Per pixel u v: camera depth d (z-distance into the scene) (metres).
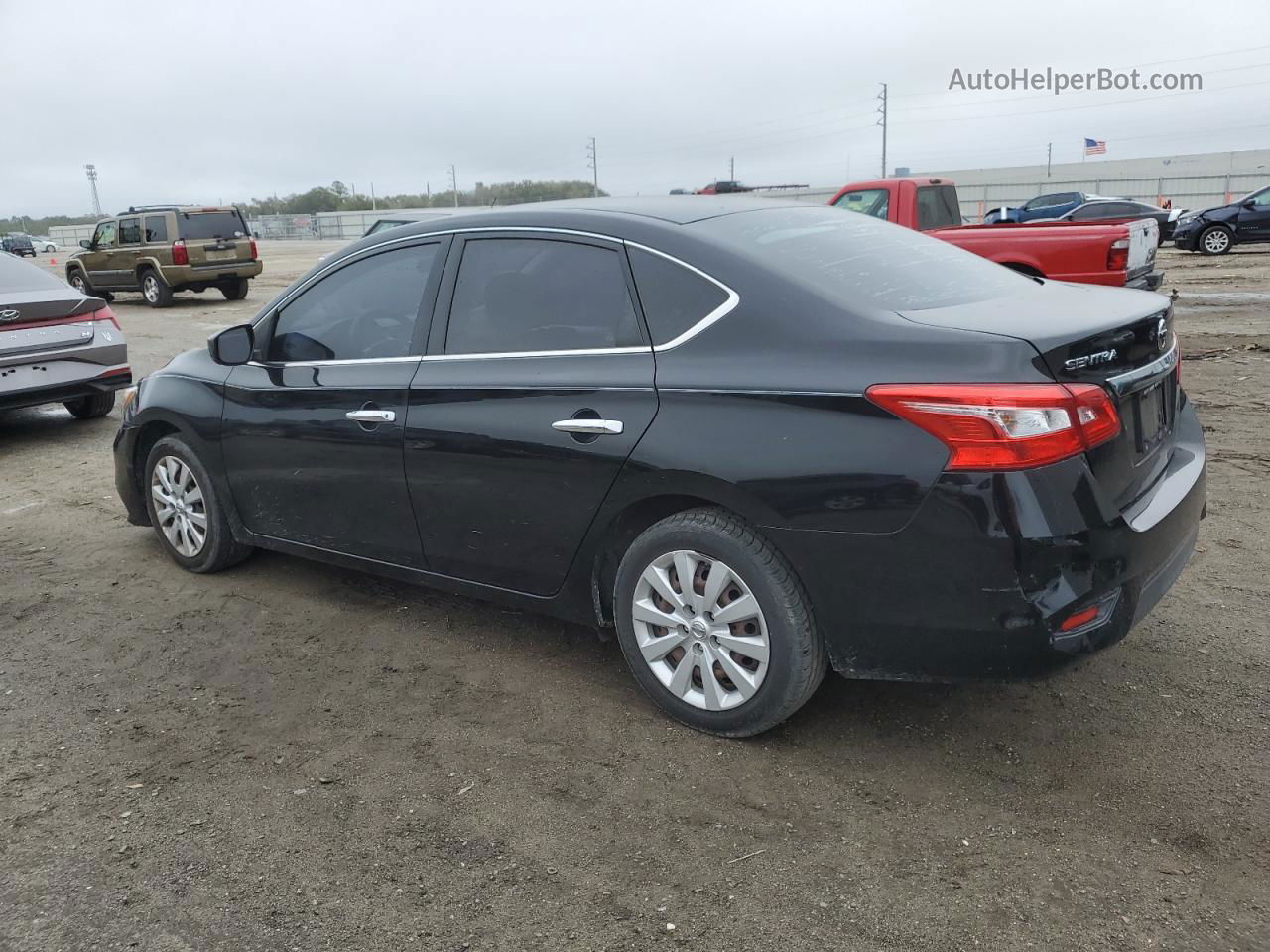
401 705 3.53
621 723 3.34
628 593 3.28
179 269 18.52
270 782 3.07
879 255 3.41
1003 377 2.58
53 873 2.67
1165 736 3.11
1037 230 9.48
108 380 8.17
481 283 3.59
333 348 4.04
